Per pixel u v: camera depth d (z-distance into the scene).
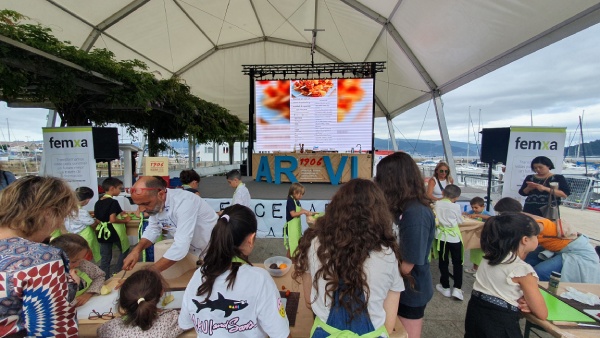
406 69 7.50
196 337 1.16
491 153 4.33
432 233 1.40
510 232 1.47
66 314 0.92
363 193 1.03
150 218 1.84
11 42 2.84
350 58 9.84
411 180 1.38
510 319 1.45
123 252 3.15
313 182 6.79
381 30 7.00
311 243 1.08
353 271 0.93
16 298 0.82
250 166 8.70
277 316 1.02
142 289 1.14
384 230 1.00
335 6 7.16
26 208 0.87
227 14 8.27
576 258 2.30
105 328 1.15
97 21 6.48
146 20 7.18
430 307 2.65
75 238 1.48
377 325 0.96
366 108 7.41
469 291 2.97
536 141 3.87
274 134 7.76
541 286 1.73
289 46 10.48
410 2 5.30
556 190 3.00
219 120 10.42
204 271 1.00
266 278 1.04
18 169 7.17
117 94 4.78
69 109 5.30
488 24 4.36
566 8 3.26
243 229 1.01
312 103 7.56
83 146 3.91
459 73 5.98
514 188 3.95
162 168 3.36
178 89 6.84
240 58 10.95
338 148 7.55
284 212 4.68
